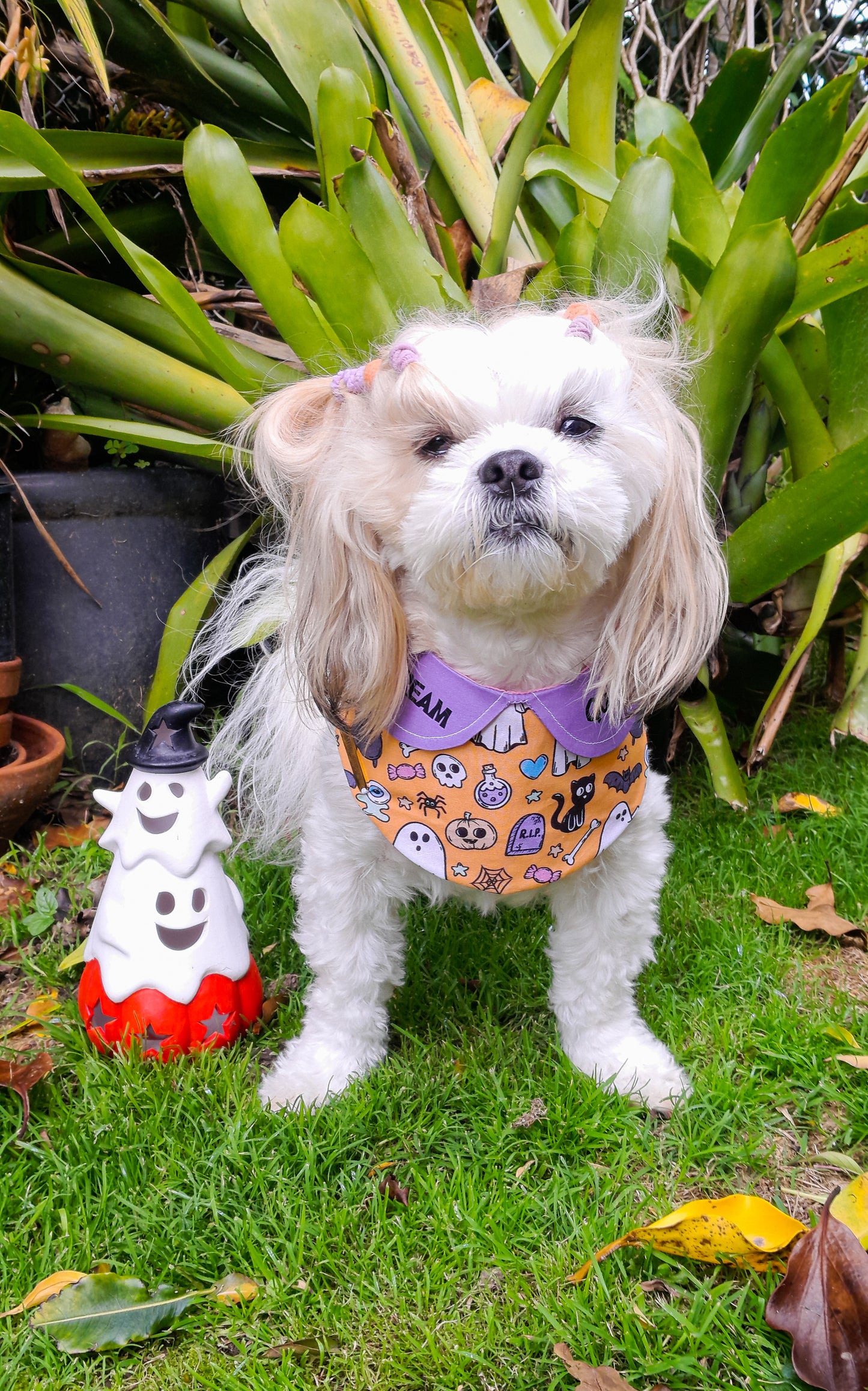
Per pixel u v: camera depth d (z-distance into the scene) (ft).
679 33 5.31
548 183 3.33
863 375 2.92
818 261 2.63
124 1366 1.63
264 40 3.16
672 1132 2.00
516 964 2.47
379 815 1.98
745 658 3.59
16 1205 1.84
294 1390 1.56
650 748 3.42
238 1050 2.22
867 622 3.14
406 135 3.30
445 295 2.67
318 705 1.98
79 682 3.22
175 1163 1.90
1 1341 1.65
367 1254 1.74
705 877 2.79
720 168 3.67
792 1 4.95
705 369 2.59
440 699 1.92
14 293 2.89
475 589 1.77
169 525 3.33
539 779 1.91
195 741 2.24
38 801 2.82
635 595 1.89
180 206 3.29
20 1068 2.01
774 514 2.80
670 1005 2.32
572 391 1.74
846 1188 1.74
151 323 3.13
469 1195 1.84
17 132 2.40
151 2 3.38
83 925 2.60
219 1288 1.71
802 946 2.55
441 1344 1.64
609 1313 1.65
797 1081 2.08
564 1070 2.09
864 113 3.22
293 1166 1.92
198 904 2.17
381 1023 2.18
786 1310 1.56
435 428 1.77
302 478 1.99
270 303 2.69
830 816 3.02
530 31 3.52
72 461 3.33
